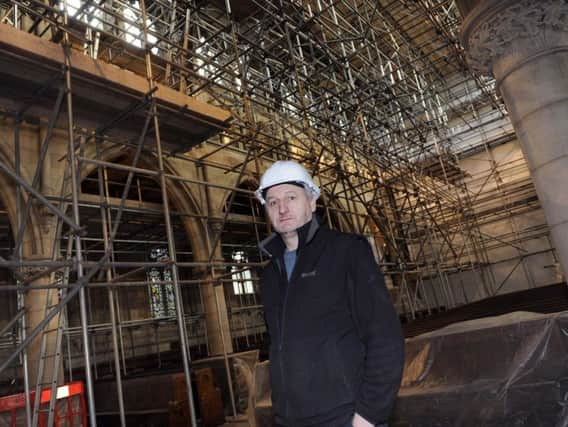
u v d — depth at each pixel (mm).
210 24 13836
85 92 6617
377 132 19156
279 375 2018
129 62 11555
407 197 16000
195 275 13688
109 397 8961
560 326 3469
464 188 23078
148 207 13734
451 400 3729
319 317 1978
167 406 7625
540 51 4551
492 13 4766
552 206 4375
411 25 19438
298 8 11336
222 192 14719
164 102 7383
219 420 8172
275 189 2234
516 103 4730
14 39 5363
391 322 1831
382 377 1746
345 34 16484
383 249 17797
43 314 9398
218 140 15031
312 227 2178
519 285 21922
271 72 15789
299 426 1901
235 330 21406
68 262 5117
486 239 22953
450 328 4215
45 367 9094
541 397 3379
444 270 18828
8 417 5566
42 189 10094
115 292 14852
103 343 17703
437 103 22281
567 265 4297
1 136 9891
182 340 6359
